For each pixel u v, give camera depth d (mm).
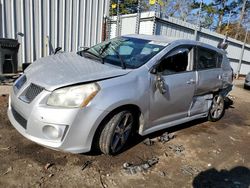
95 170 2992
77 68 3234
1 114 4160
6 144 3277
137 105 3283
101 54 3967
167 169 3260
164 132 4430
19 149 3199
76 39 8523
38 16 7484
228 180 3211
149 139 3879
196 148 4008
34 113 2785
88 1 8492
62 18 8008
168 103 3822
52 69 3225
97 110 2869
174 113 4082
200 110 4773
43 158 3078
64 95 2795
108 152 3213
